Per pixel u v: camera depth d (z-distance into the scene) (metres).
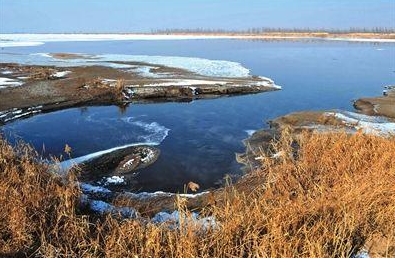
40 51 51.72
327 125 15.00
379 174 7.58
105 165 11.53
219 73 29.02
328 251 5.30
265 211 6.43
